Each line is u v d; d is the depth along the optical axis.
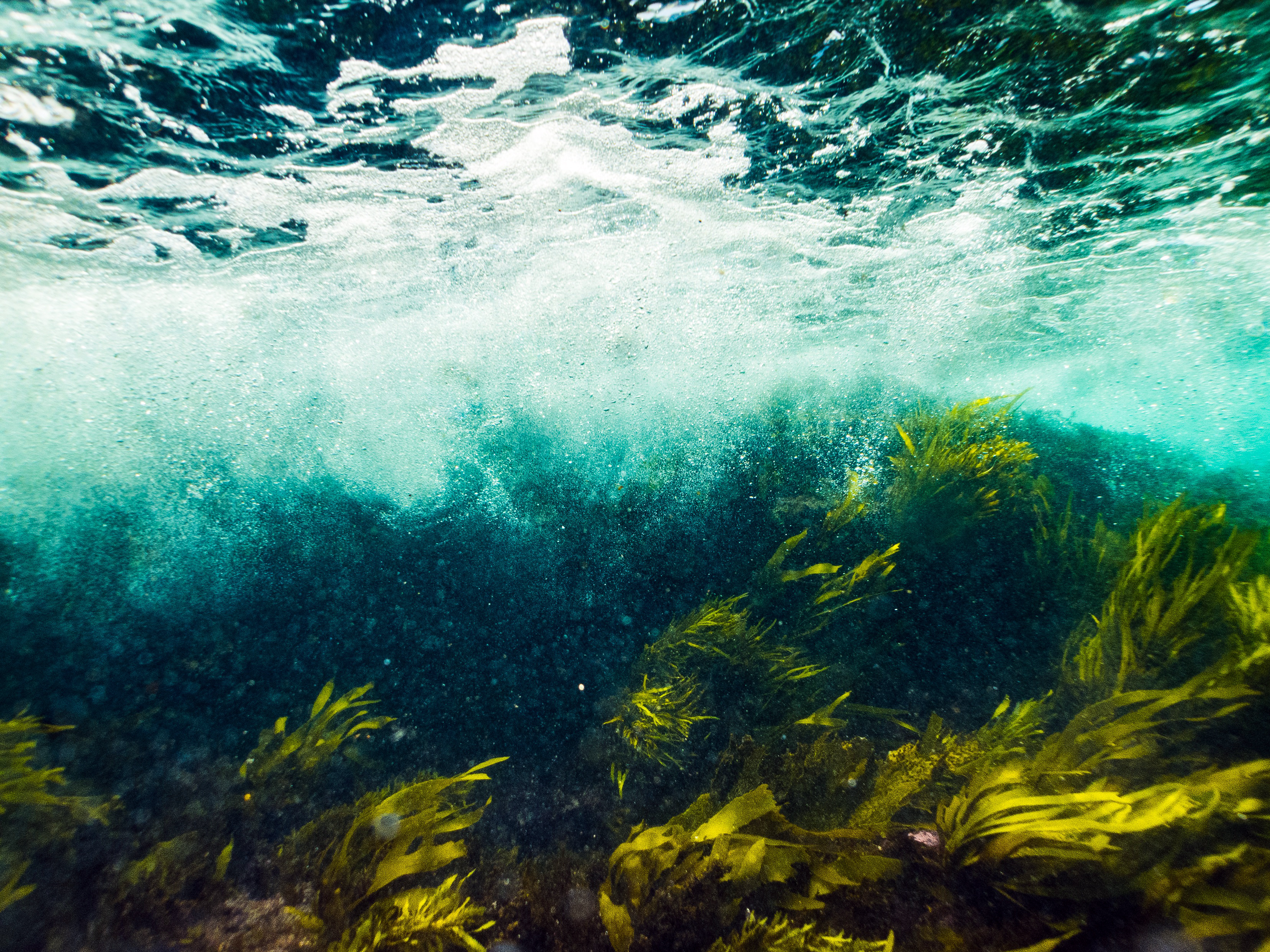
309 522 6.82
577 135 5.19
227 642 5.34
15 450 6.94
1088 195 6.42
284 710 4.77
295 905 3.18
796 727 4.18
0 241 5.97
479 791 4.06
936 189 6.25
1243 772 2.71
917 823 3.29
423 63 4.13
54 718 4.52
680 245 7.47
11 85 3.87
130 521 6.57
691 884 3.01
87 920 3.10
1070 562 5.30
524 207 6.36
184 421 7.95
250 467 7.54
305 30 3.73
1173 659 3.83
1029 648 4.83
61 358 7.55
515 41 3.98
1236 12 3.62
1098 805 2.75
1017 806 2.82
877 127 5.06
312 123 4.62
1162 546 4.36
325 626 5.53
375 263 7.23
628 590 6.01
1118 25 3.79
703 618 4.93
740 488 7.47
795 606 5.52
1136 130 5.08
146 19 3.53
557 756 4.30
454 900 3.02
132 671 4.98
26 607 5.48
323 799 3.93
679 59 4.20
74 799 3.72
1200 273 8.98
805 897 2.85
